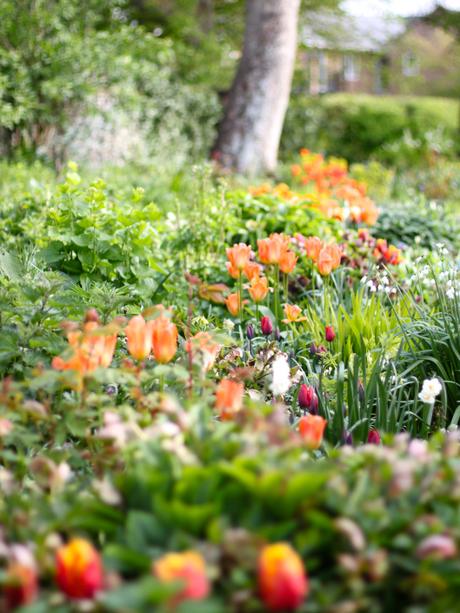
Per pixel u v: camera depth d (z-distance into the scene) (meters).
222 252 6.05
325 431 3.19
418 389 3.71
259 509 1.67
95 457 2.10
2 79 10.44
